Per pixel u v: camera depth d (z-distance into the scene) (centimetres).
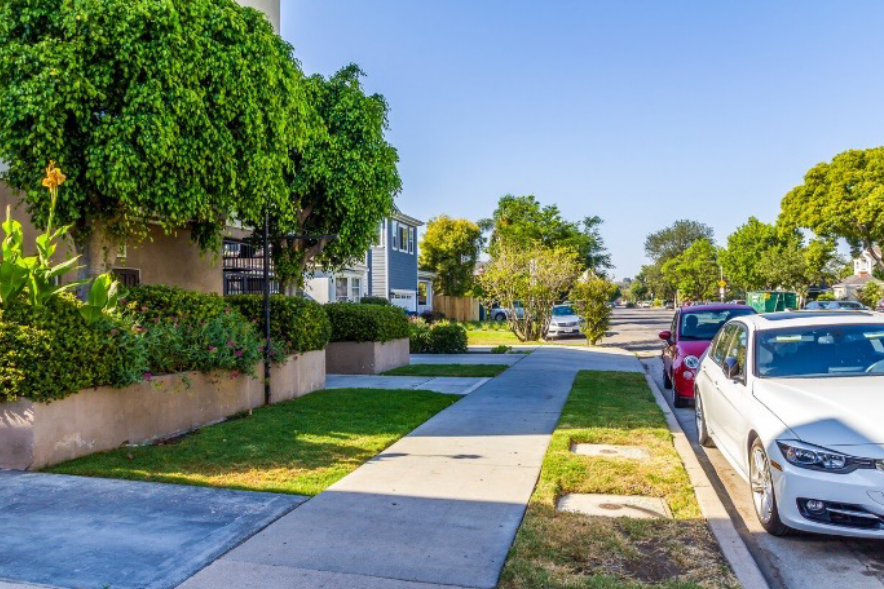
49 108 801
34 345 637
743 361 636
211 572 425
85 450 703
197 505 553
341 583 411
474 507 554
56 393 658
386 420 920
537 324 2720
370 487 608
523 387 1271
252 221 1156
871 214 3741
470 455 728
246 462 689
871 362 597
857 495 449
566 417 940
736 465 609
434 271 4891
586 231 6047
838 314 680
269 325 1063
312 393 1187
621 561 445
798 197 4200
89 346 690
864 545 497
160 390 805
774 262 5344
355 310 1541
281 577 419
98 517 521
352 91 1457
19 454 646
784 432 493
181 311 895
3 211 1071
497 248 3206
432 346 2098
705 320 1218
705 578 418
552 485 607
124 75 845
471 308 4806
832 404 506
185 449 740
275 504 557
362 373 1529
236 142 958
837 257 5366
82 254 951
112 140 833
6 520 514
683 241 11212
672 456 720
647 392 1196
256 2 1555
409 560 445
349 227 1482
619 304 14138
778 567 461
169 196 880
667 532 498
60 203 865
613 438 805
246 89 947
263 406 1038
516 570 426
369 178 1449
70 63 809
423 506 555
